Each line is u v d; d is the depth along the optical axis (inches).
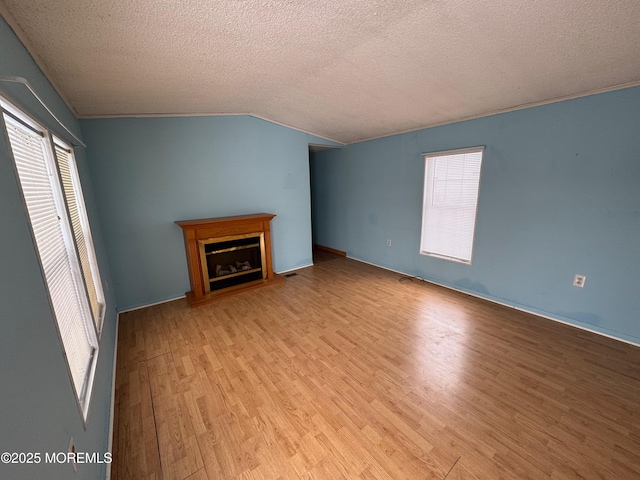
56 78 75.7
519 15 59.5
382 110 126.5
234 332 108.2
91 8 51.5
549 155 103.0
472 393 74.6
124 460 58.3
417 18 62.6
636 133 84.7
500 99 104.1
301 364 88.4
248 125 150.5
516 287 120.6
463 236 137.9
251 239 151.7
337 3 57.0
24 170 46.8
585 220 98.0
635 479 52.4
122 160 121.5
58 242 57.4
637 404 69.4
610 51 69.2
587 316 102.5
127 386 79.7
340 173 205.8
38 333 36.8
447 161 138.6
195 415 69.5
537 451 58.2
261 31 66.2
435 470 55.1
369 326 110.7
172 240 137.4
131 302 130.6
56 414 37.5
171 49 71.1
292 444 61.4
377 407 70.9
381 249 185.3
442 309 123.6
